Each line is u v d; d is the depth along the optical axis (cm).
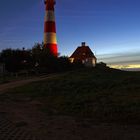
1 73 6725
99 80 3722
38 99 2741
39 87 3544
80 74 4988
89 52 9919
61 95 2850
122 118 1731
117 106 2023
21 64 7588
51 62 7056
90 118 1781
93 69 6519
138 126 1543
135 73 5178
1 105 2336
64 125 1537
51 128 1447
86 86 3244
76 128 1462
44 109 2128
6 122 1589
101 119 1736
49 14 7356
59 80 4069
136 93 2564
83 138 1256
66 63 7575
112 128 1481
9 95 3105
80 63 8600
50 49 7344
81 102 2300
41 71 6769
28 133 1320
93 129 1448
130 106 2002
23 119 1694
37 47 7425
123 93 2612
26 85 3938
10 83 4562
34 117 1783
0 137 1239
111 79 3822
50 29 7375
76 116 1858
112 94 2597
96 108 2014
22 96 3000
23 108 2180
